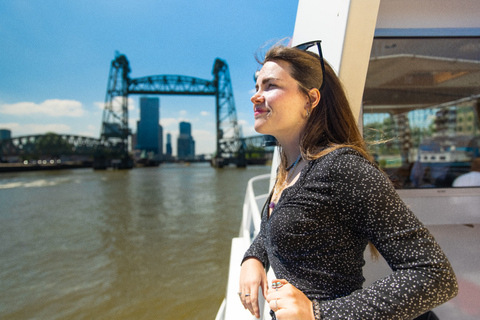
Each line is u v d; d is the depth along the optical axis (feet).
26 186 133.18
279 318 1.79
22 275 28.81
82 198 91.56
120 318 20.18
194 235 43.21
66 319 20.40
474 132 5.69
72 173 242.17
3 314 21.22
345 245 1.96
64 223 54.75
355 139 2.31
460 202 5.14
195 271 28.30
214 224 50.67
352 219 1.90
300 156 2.34
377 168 2.07
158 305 21.79
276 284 1.92
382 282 1.76
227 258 31.86
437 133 5.73
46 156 342.44
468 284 4.42
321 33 4.51
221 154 304.71
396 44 5.04
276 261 2.23
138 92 312.71
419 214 5.16
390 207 1.78
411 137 5.74
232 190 107.14
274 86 2.32
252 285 2.66
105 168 296.30
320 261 1.97
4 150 324.39
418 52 5.12
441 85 5.46
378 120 5.66
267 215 2.57
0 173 231.91
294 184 2.11
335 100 2.33
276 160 5.70
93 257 34.04
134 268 29.76
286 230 2.01
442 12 4.81
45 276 28.32
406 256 1.72
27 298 23.66
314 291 1.97
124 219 57.31
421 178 5.85
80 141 362.33
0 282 27.14
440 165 5.80
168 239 41.34
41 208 73.31
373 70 5.28
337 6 3.91
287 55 2.29
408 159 5.84
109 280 26.81
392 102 5.53
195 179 167.84
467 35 4.91
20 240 42.83
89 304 22.34
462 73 5.32
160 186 128.67
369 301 1.70
